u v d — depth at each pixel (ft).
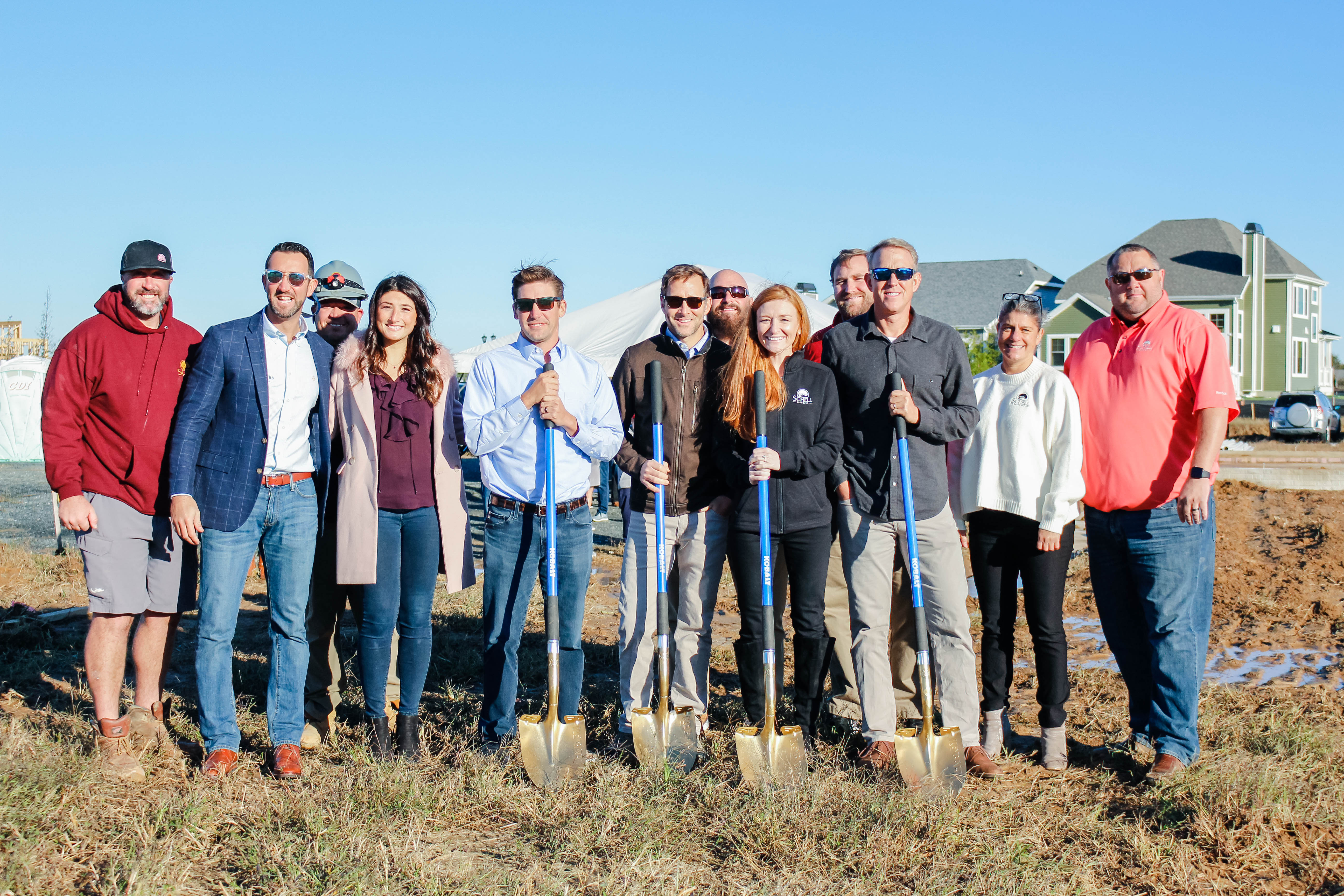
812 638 14.89
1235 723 16.39
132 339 13.83
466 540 15.01
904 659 16.72
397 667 16.76
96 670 13.75
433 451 14.78
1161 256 126.72
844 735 16.16
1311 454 69.92
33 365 55.26
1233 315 120.26
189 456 13.46
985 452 15.05
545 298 14.74
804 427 14.52
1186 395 14.66
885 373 14.82
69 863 10.87
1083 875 11.52
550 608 14.14
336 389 14.40
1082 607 26.68
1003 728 16.10
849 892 11.12
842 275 17.72
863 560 14.88
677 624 15.71
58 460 13.35
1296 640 23.15
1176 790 13.64
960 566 14.98
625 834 12.28
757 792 13.33
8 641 21.04
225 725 13.85
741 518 14.74
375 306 14.29
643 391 15.58
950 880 11.34
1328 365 175.11
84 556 13.75
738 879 11.39
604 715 16.81
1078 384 15.47
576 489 15.03
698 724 15.31
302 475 14.20
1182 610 14.64
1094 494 15.31
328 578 15.52
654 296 46.29
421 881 10.84
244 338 13.75
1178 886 11.50
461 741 15.43
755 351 14.55
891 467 14.65
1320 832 12.71
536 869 11.39
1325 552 33.91
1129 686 15.76
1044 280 128.26
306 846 11.54
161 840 11.59
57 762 12.85
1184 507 14.10
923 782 13.75
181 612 14.85
